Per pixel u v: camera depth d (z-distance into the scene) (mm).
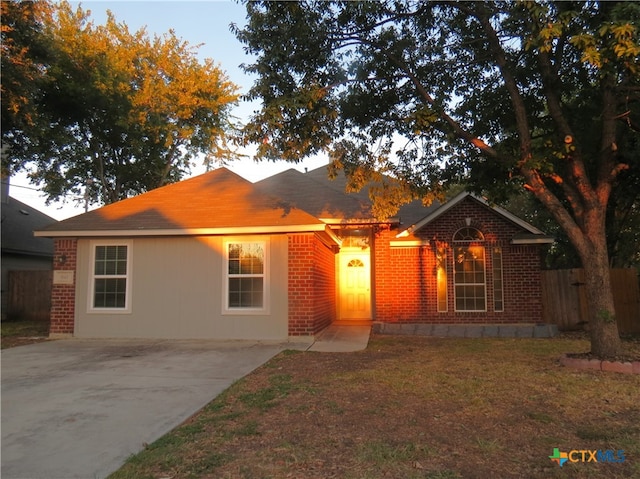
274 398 6312
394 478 3895
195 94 24234
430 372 7730
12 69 13078
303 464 4191
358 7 8961
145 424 5391
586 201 8523
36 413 5805
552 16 7562
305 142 9594
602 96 8977
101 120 22453
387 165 10828
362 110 10469
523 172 8820
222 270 11898
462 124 10867
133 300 12188
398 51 9945
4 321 17938
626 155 10320
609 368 7758
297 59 9258
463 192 14328
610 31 6523
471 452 4402
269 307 11641
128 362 8969
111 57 21438
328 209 15117
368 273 16078
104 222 12469
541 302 14383
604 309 8344
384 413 5570
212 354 9734
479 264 14789
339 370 8008
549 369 7914
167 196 13336
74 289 12445
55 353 10094
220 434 4980
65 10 20547
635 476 3922
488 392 6418
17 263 19953
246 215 12008
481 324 14461
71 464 4316
